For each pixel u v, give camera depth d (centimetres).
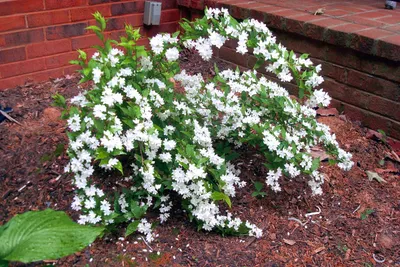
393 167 278
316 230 229
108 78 206
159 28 408
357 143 295
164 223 224
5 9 317
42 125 292
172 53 216
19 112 305
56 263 202
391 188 260
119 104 205
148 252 210
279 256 213
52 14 339
